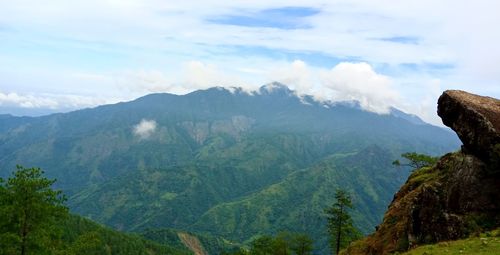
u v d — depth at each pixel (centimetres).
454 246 3469
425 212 4512
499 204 3906
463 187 4169
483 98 4653
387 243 5231
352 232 7762
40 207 3881
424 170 6681
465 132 4384
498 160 3962
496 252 2962
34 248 3894
